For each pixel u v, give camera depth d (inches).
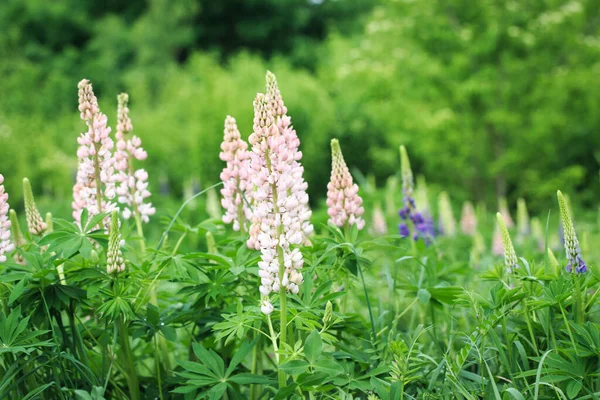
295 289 120.6
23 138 853.8
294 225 118.6
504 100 702.5
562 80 669.9
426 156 731.4
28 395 122.3
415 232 201.0
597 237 313.7
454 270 189.0
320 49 1333.7
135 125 850.8
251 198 149.9
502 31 666.2
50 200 676.1
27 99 1146.0
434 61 697.6
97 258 135.6
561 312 131.0
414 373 135.9
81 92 142.2
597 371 122.6
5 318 123.6
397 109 738.8
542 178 732.7
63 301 132.3
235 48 1505.9
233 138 151.1
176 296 173.8
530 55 684.7
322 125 735.7
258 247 136.3
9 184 760.3
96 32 1440.7
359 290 193.5
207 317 149.9
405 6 695.7
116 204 152.1
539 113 690.8
